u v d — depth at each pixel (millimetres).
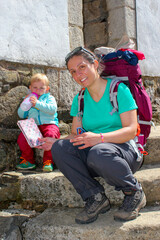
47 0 3193
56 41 3293
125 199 1919
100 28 4586
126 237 1805
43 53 3137
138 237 1812
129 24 4250
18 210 2262
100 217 1984
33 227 1965
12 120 2822
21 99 2887
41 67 3137
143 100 2227
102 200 1926
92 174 2018
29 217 2127
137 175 2289
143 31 4449
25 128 2305
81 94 2207
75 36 3617
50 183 2242
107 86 2047
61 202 2236
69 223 1924
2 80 2746
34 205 2291
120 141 1899
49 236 1915
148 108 2227
